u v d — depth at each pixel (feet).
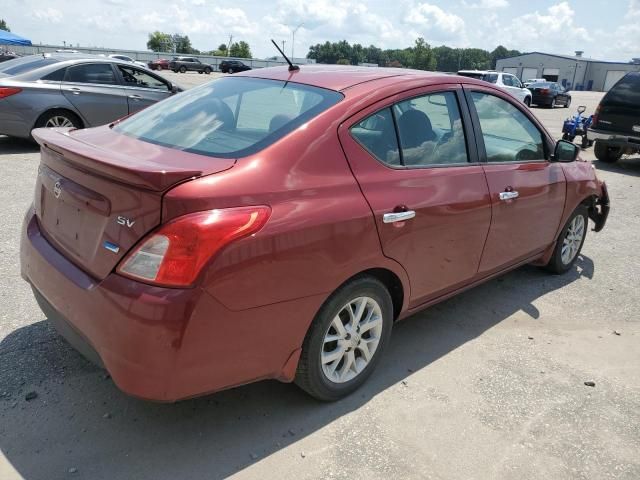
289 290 7.99
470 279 12.09
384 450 8.70
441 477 8.22
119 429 8.78
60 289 8.14
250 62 220.64
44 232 9.27
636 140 35.17
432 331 12.67
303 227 8.00
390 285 10.29
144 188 7.14
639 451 9.07
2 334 11.10
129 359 7.16
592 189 15.84
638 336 13.00
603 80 247.29
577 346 12.37
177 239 7.01
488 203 11.55
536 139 13.82
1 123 27.68
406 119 10.18
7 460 7.98
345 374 9.76
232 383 7.95
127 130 10.20
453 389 10.43
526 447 8.98
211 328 7.29
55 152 8.69
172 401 7.47
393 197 9.45
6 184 22.30
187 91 11.61
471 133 11.62
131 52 211.20
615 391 10.70
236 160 8.05
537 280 16.08
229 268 7.26
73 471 7.88
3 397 9.27
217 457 8.33
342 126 9.07
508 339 12.50
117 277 7.31
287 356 8.44
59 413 9.02
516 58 266.16
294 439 8.82
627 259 18.30
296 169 8.32
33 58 30.48
